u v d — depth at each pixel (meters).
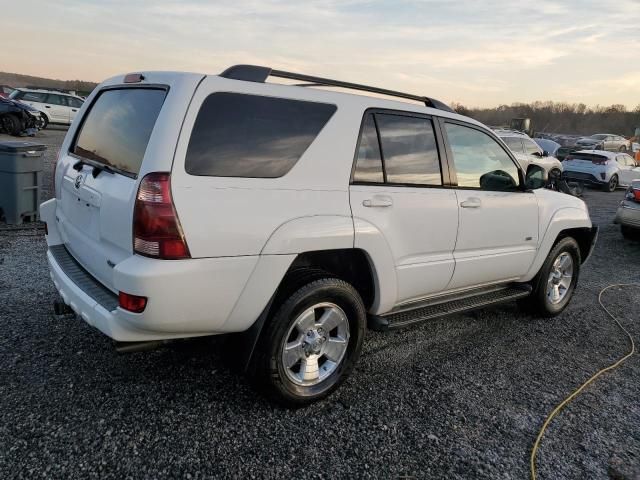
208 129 2.62
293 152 2.90
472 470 2.70
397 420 3.09
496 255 4.23
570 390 3.64
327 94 3.13
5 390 3.03
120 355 3.54
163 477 2.45
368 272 3.37
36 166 7.08
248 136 2.74
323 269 3.29
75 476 2.40
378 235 3.24
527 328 4.80
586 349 4.41
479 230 4.00
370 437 2.90
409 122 3.55
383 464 2.68
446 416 3.18
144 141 2.66
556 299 5.09
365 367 3.75
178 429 2.81
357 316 3.22
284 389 2.98
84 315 2.80
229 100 2.71
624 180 18.44
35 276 4.97
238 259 2.67
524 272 4.62
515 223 4.33
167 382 3.28
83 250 3.15
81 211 3.16
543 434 3.07
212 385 3.29
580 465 2.82
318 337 3.12
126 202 2.56
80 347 3.62
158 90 2.79
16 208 6.87
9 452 2.51
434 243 3.66
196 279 2.56
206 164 2.59
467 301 4.18
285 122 2.89
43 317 4.05
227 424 2.90
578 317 5.23
